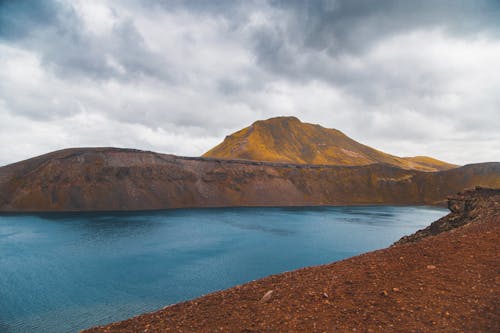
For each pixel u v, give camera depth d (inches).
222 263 1994.3
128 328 380.8
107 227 3208.7
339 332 310.2
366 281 431.5
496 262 436.8
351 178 7662.4
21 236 2706.7
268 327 334.6
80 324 1151.0
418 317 324.8
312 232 3184.1
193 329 353.4
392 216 4709.6
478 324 301.6
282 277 517.0
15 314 1233.4
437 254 503.2
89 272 1780.3
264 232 3147.1
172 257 2134.6
